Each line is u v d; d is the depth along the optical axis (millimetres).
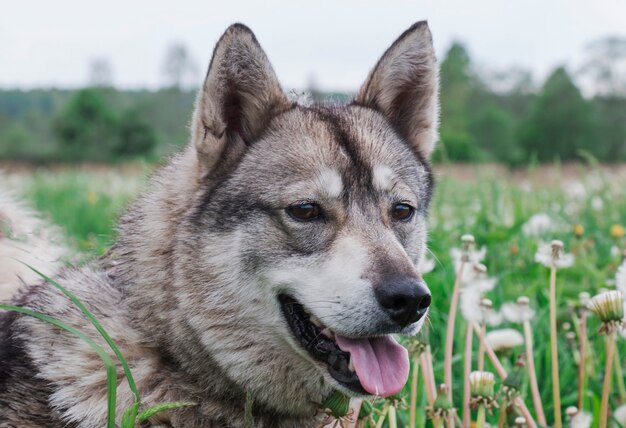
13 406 963
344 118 1037
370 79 1075
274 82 1015
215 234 969
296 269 965
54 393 958
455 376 1169
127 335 974
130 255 1000
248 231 970
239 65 1001
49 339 981
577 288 1273
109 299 995
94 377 963
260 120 1013
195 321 962
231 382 975
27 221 1191
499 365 1028
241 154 1002
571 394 1111
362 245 961
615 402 1094
